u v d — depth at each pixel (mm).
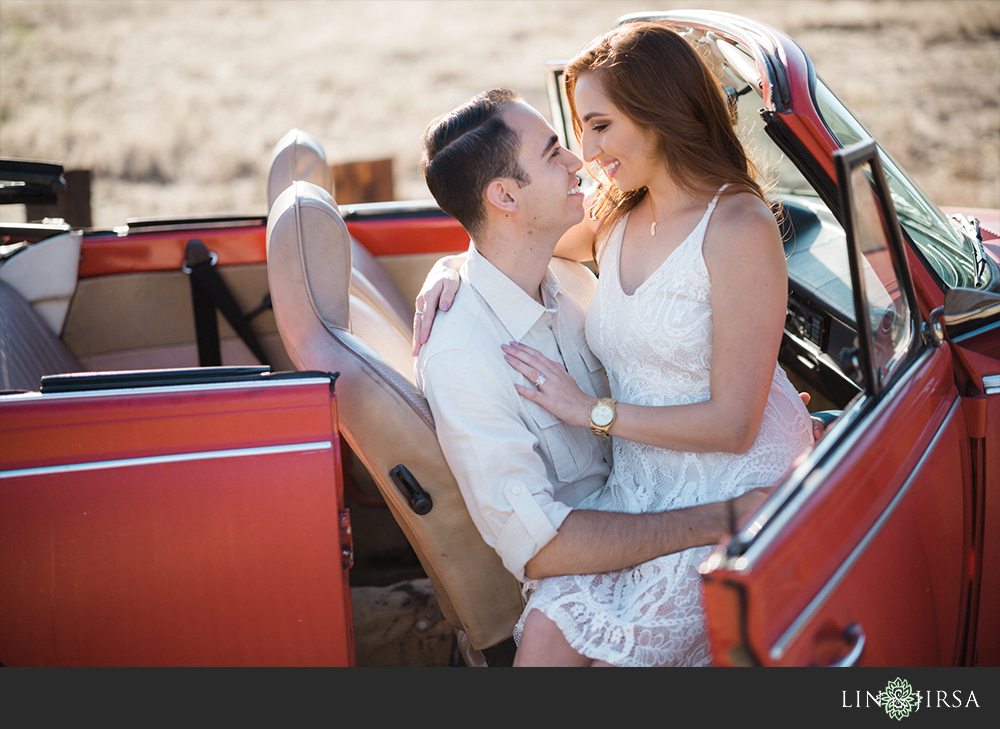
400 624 2783
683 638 1784
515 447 1846
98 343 3146
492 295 2010
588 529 1811
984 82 11062
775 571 1181
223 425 1696
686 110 1827
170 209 8828
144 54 15586
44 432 1652
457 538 1970
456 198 1979
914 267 1973
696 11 2320
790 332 2646
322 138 11109
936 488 1720
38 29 17078
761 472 1910
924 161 8453
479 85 12844
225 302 3199
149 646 1704
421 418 1925
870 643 1432
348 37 16578
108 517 1664
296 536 1717
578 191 2025
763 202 1862
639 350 1943
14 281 2914
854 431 1495
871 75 11508
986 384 1925
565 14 17234
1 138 11211
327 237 2057
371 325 2291
